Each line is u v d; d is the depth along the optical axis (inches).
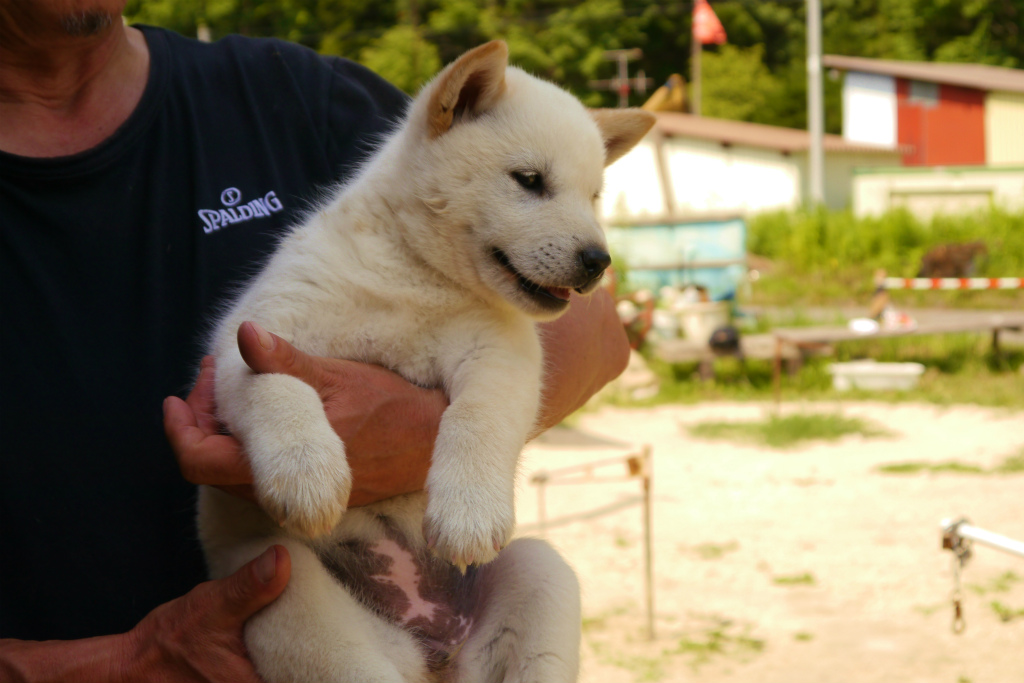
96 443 87.1
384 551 89.6
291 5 1111.0
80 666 76.4
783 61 2118.6
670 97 1368.1
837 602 243.4
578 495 336.5
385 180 96.4
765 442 401.7
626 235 682.2
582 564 273.7
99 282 89.7
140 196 92.7
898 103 1277.1
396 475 83.2
